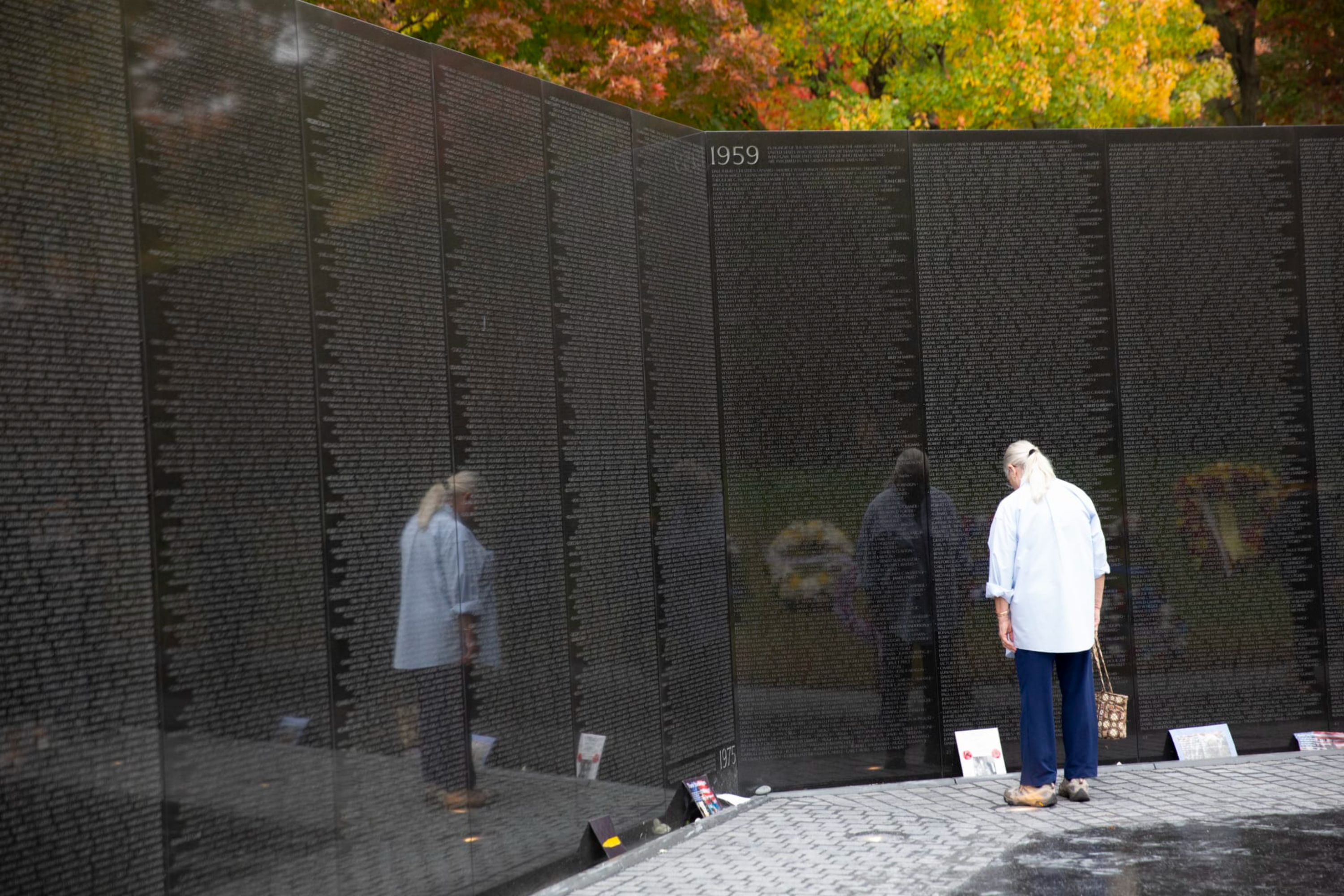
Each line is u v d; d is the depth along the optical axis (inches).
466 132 226.2
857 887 211.0
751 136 297.6
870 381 299.9
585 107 257.3
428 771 207.5
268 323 183.8
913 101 677.3
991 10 648.4
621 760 254.8
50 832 148.9
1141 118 732.7
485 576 223.1
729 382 295.9
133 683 160.1
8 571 146.1
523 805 227.6
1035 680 264.5
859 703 296.7
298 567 185.8
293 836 181.6
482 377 226.1
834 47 681.6
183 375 169.8
